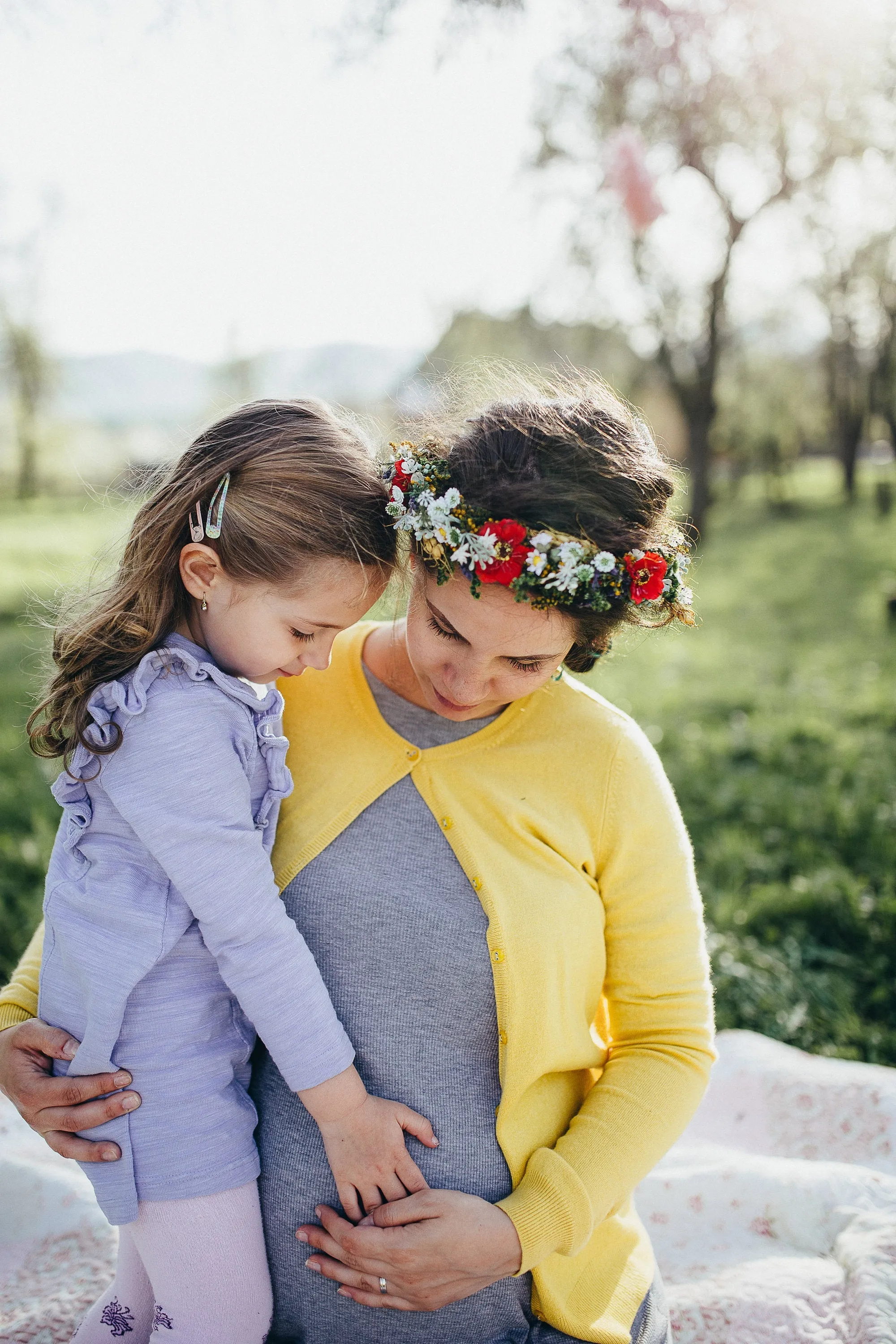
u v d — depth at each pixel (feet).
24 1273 6.72
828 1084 8.11
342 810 5.40
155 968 4.96
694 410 60.49
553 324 58.23
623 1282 5.39
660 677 27.40
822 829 14.70
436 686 5.13
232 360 87.30
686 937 5.40
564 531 4.68
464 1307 5.08
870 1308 5.89
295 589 4.93
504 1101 5.10
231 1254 5.02
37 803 16.15
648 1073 5.27
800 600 42.16
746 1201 7.00
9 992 5.78
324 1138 4.92
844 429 92.68
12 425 99.30
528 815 5.26
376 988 5.16
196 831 4.75
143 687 4.88
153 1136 4.89
